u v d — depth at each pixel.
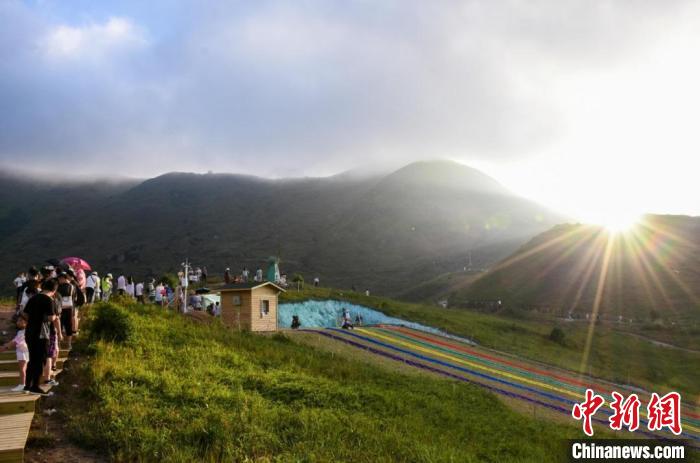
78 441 9.16
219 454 9.12
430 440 12.85
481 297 106.50
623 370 51.34
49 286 11.16
